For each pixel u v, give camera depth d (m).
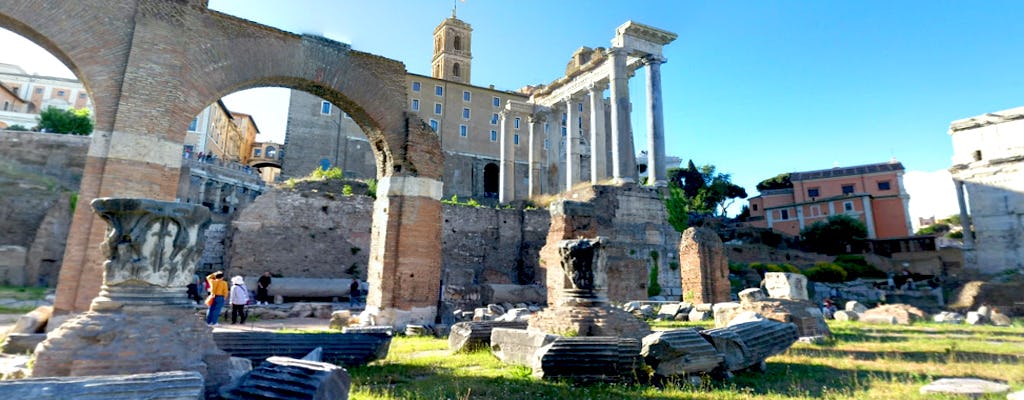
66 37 13.30
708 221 62.38
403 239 17.19
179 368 6.78
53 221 33.56
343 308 22.22
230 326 17.17
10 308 20.31
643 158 87.12
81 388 4.08
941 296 36.75
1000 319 21.05
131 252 7.29
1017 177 46.00
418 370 9.40
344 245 32.41
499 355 10.41
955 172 50.38
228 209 51.72
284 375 5.77
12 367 8.66
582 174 73.06
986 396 6.72
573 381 8.12
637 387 7.71
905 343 13.01
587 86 46.88
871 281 44.50
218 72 15.23
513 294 27.36
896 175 69.06
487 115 79.94
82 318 6.83
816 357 10.66
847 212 67.81
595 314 11.62
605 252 12.53
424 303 17.25
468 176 76.00
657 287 32.12
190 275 7.82
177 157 14.16
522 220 38.69
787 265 44.62
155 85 14.02
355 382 8.16
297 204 31.66
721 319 16.62
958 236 64.25
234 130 89.19
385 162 18.48
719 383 8.06
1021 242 44.84
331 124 70.44
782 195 77.69
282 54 16.31
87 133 57.66
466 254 36.19
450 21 92.94
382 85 17.94
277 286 27.62
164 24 14.45
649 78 42.16
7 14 12.79
